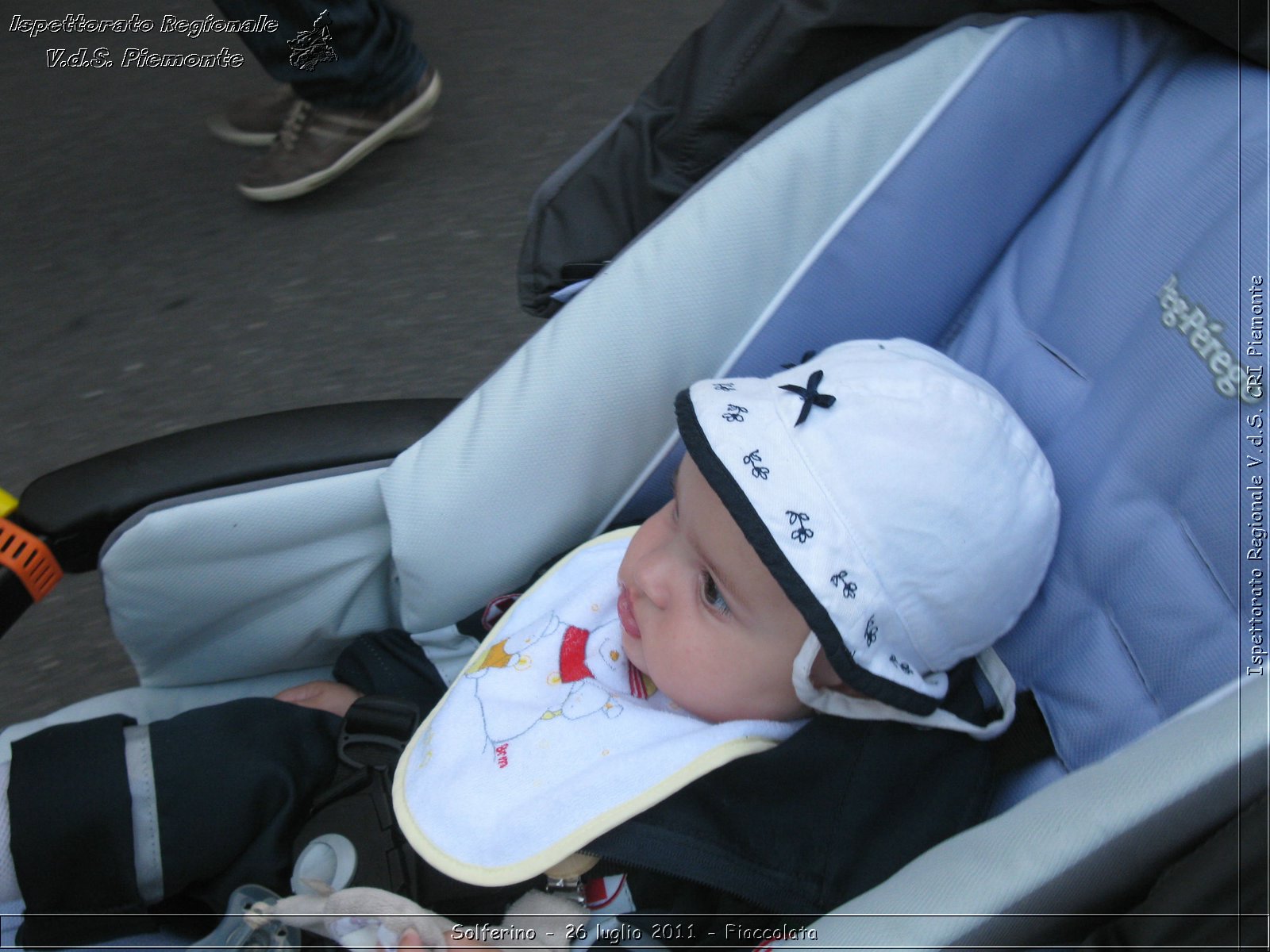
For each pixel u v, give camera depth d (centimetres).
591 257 133
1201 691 84
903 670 88
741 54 111
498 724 102
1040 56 98
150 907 104
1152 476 90
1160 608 88
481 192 229
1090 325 97
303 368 199
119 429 190
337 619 116
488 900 99
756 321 105
